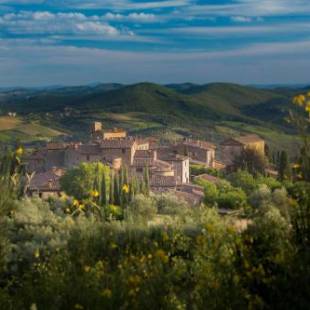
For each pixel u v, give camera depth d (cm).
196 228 1781
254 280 944
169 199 6188
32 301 1144
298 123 940
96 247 1734
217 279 963
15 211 2481
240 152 16675
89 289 1127
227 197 8738
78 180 8806
